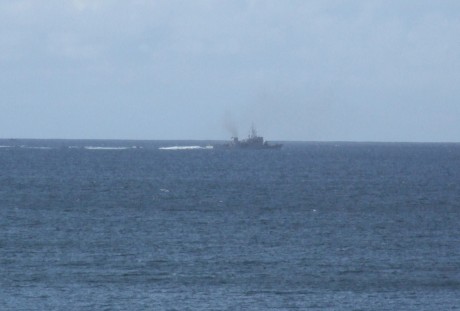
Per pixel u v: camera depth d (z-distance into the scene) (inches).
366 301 7716.5
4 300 7559.1
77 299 7632.9
